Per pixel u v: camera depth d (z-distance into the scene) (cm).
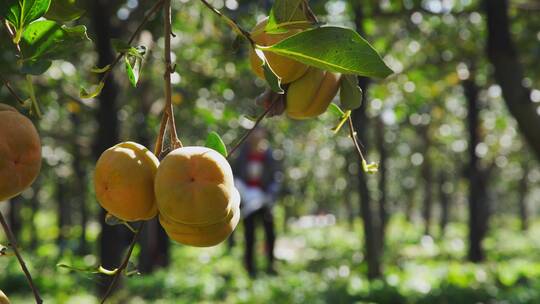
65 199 2006
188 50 736
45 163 1014
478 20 837
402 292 936
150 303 943
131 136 827
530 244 2239
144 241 1108
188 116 768
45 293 1059
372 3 747
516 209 4712
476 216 1363
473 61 900
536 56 673
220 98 759
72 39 139
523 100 553
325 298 923
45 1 137
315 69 161
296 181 2417
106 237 686
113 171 133
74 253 1816
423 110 1101
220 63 720
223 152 150
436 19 853
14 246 136
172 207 130
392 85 884
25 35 137
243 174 1040
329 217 3167
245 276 1120
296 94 162
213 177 132
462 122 1636
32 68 138
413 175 2856
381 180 1559
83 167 1184
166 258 1294
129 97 795
